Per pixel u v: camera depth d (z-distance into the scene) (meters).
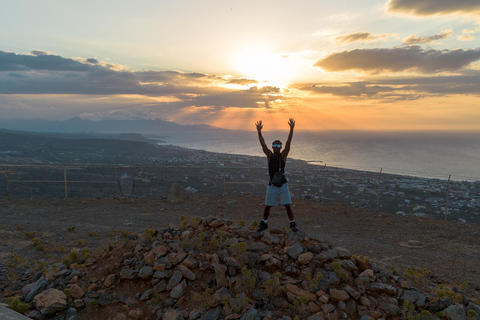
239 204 14.95
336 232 10.87
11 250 7.72
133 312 4.44
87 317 4.49
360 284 5.03
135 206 14.73
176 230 6.44
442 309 4.79
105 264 5.67
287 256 5.42
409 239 10.17
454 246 9.45
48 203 15.03
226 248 5.55
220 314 4.32
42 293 4.71
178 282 4.89
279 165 6.25
